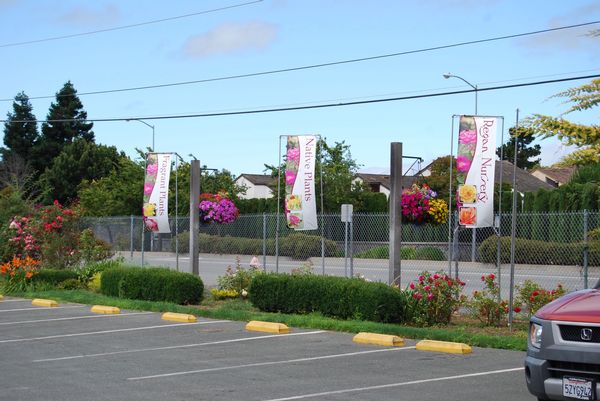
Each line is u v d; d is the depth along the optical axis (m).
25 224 25.84
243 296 19.73
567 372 7.36
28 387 9.44
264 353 11.91
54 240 24.66
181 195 44.62
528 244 26.28
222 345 12.78
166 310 17.72
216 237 38.97
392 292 14.62
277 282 16.59
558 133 10.22
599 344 7.14
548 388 7.47
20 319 16.91
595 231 14.57
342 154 48.44
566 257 25.00
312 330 14.43
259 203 49.59
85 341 13.48
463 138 14.25
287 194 17.86
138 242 42.97
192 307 18.22
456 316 15.55
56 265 24.56
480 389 9.05
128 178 51.88
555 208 28.66
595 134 10.07
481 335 12.77
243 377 9.96
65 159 74.31
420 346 12.12
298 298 16.12
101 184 56.12
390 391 8.98
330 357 11.46
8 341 13.63
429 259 31.23
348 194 46.81
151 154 21.61
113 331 14.73
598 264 21.83
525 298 14.33
